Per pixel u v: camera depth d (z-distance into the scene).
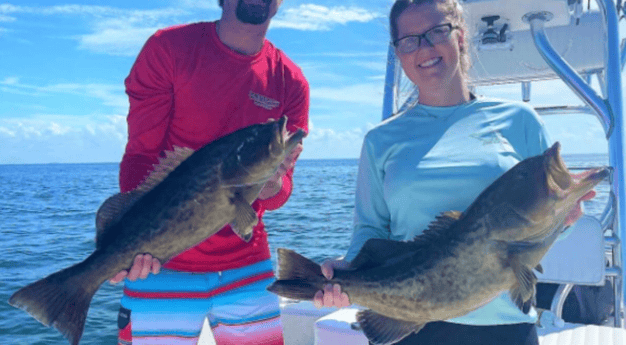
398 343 2.32
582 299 4.32
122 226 2.21
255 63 2.95
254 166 2.09
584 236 3.72
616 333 3.45
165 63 2.82
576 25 4.94
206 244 2.89
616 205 3.67
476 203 1.89
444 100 2.31
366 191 2.46
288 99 3.14
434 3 2.21
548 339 3.41
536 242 1.79
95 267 2.20
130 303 2.90
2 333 9.06
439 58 2.22
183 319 2.90
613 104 3.73
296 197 41.16
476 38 4.70
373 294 2.00
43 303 2.13
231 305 2.99
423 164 2.22
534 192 1.75
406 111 2.42
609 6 3.88
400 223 2.31
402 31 2.26
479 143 2.18
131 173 2.78
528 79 5.32
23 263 16.48
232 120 2.92
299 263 2.07
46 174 146.12
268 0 2.76
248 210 2.12
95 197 49.97
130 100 2.89
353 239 2.46
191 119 2.88
